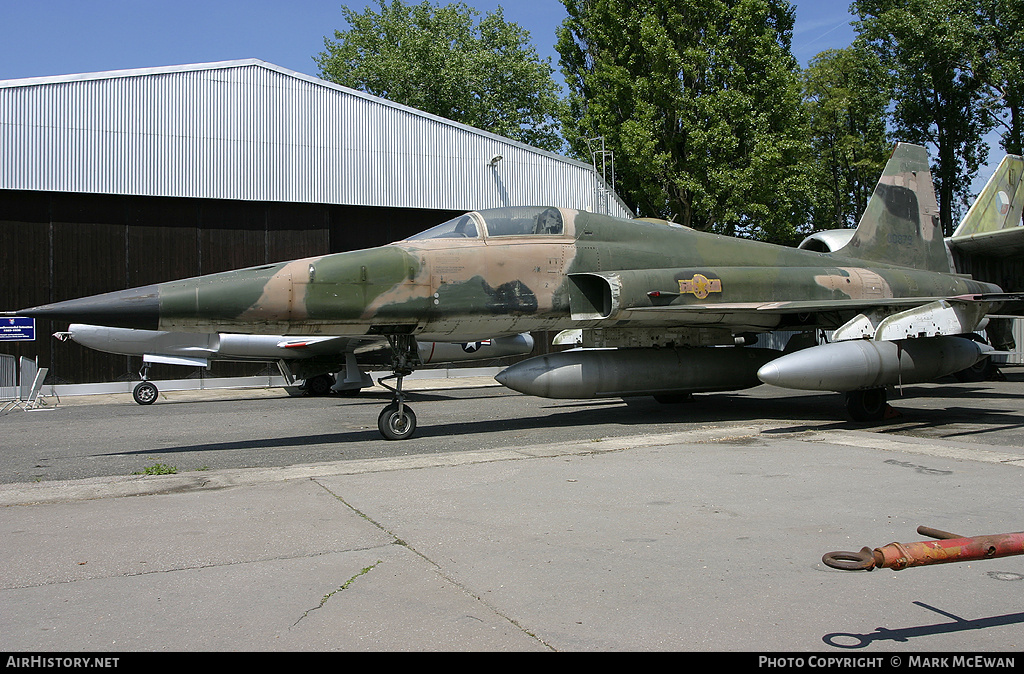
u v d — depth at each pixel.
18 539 4.43
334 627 3.07
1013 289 18.38
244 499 5.43
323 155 21.03
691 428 9.67
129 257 19.55
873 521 4.66
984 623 3.08
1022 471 6.27
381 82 44.88
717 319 10.55
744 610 3.23
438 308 8.77
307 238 21.20
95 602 3.37
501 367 25.48
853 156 35.31
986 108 33.22
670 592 3.45
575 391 9.96
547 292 9.49
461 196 22.58
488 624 3.09
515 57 44.75
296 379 16.97
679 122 28.80
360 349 16.77
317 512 4.99
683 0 28.56
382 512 4.98
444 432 9.64
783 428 9.33
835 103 34.16
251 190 20.25
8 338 18.38
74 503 5.42
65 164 18.41
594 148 31.83
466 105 42.94
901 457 7.04
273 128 20.52
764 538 4.32
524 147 23.45
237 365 21.52
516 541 4.29
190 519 4.85
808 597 3.38
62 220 18.91
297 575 3.71
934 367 9.95
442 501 5.30
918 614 3.19
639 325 10.36
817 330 13.03
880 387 9.70
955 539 2.66
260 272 8.06
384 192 21.69
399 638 2.95
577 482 5.94
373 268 8.45
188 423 11.52
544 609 3.25
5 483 6.39
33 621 3.16
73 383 19.39
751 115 27.50
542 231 9.70
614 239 10.21
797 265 11.89
